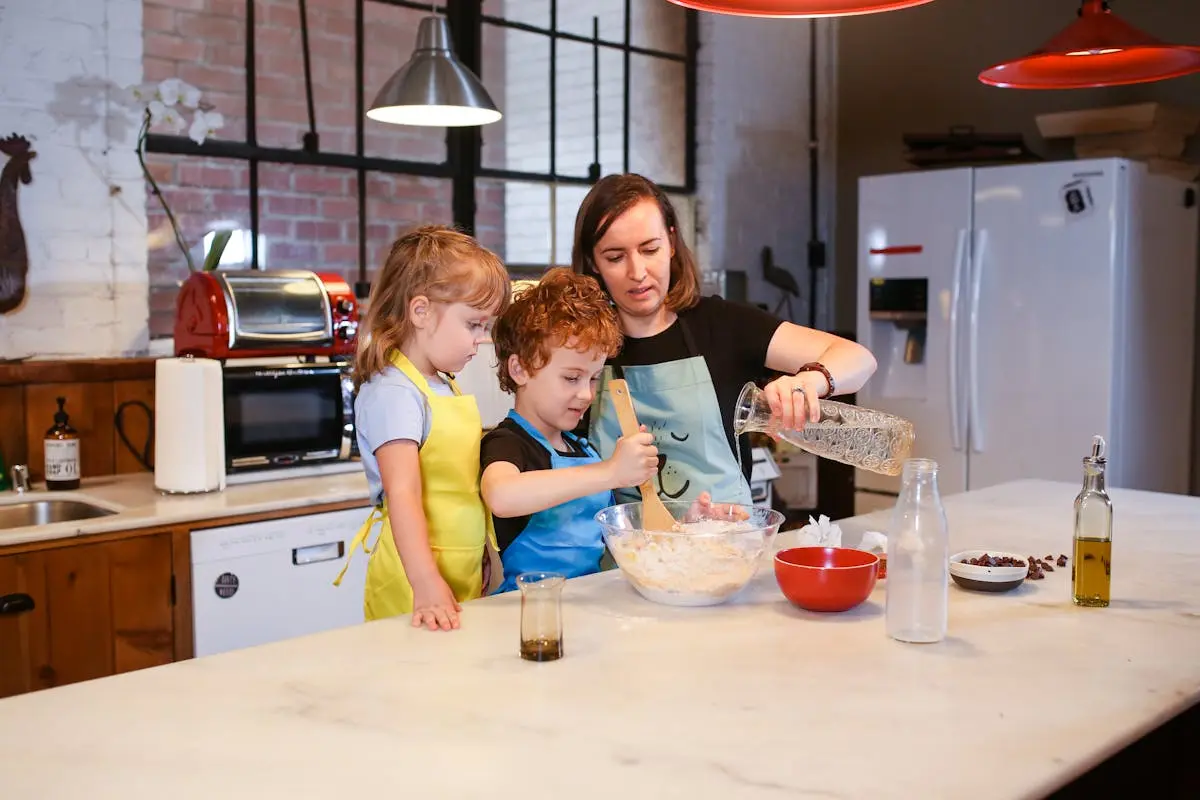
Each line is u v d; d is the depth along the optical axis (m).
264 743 1.04
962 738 1.04
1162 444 3.85
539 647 1.28
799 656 1.29
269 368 2.87
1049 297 3.60
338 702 1.14
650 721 1.08
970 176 3.75
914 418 3.93
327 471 3.02
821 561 1.61
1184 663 1.27
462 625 1.44
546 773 0.96
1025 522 2.10
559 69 4.15
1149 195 3.64
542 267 4.12
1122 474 3.59
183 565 2.53
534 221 4.12
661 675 1.22
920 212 3.87
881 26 4.88
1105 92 4.19
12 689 2.31
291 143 3.47
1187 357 3.99
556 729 1.06
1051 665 1.26
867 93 4.95
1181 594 1.59
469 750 1.01
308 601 2.74
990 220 3.71
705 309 1.98
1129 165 3.51
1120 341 3.54
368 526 1.79
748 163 4.72
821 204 5.06
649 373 1.92
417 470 1.62
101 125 2.99
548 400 1.68
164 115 3.05
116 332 3.05
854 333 4.89
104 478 2.97
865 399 4.09
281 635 2.70
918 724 1.08
